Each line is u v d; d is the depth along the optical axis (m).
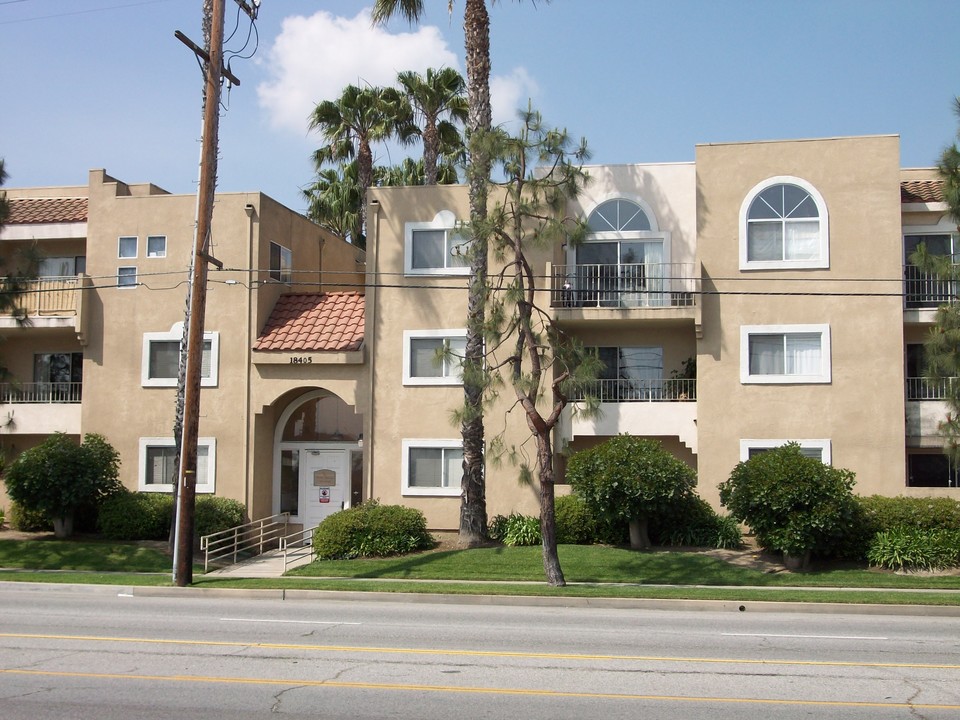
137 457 26.34
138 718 8.38
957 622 15.21
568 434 24.91
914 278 24.69
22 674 10.20
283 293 27.78
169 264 26.62
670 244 25.42
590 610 16.70
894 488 23.17
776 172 24.34
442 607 17.02
